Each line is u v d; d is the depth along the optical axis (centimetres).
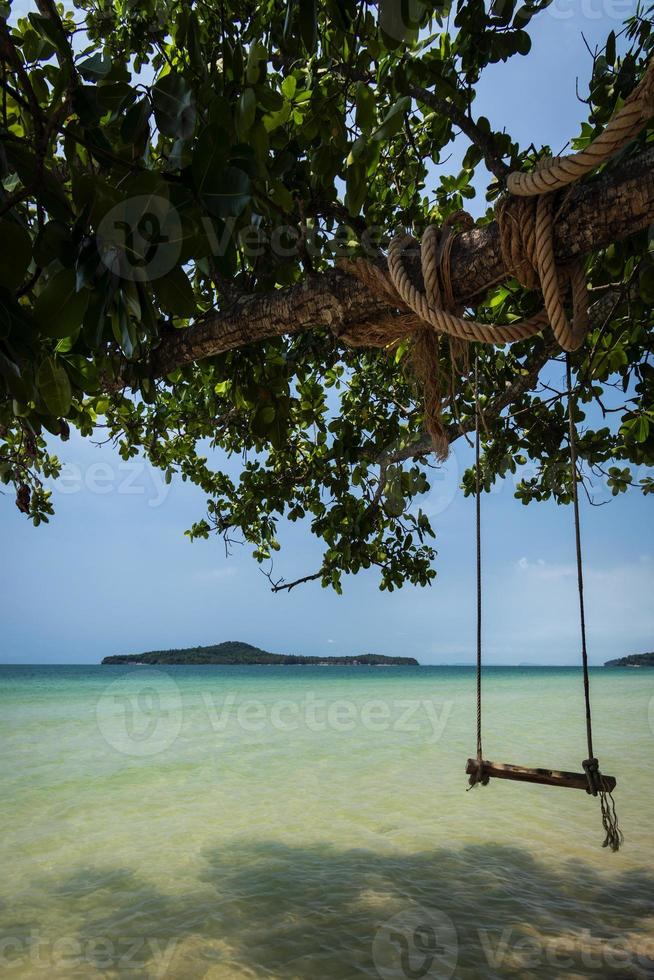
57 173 229
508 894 532
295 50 237
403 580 645
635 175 165
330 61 284
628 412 433
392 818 781
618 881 561
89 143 163
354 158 209
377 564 644
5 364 155
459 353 243
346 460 562
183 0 245
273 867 601
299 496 671
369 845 672
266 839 693
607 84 301
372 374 626
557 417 542
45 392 202
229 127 172
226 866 606
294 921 477
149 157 240
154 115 171
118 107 170
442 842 679
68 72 163
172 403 629
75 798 889
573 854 638
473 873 582
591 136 313
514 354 451
